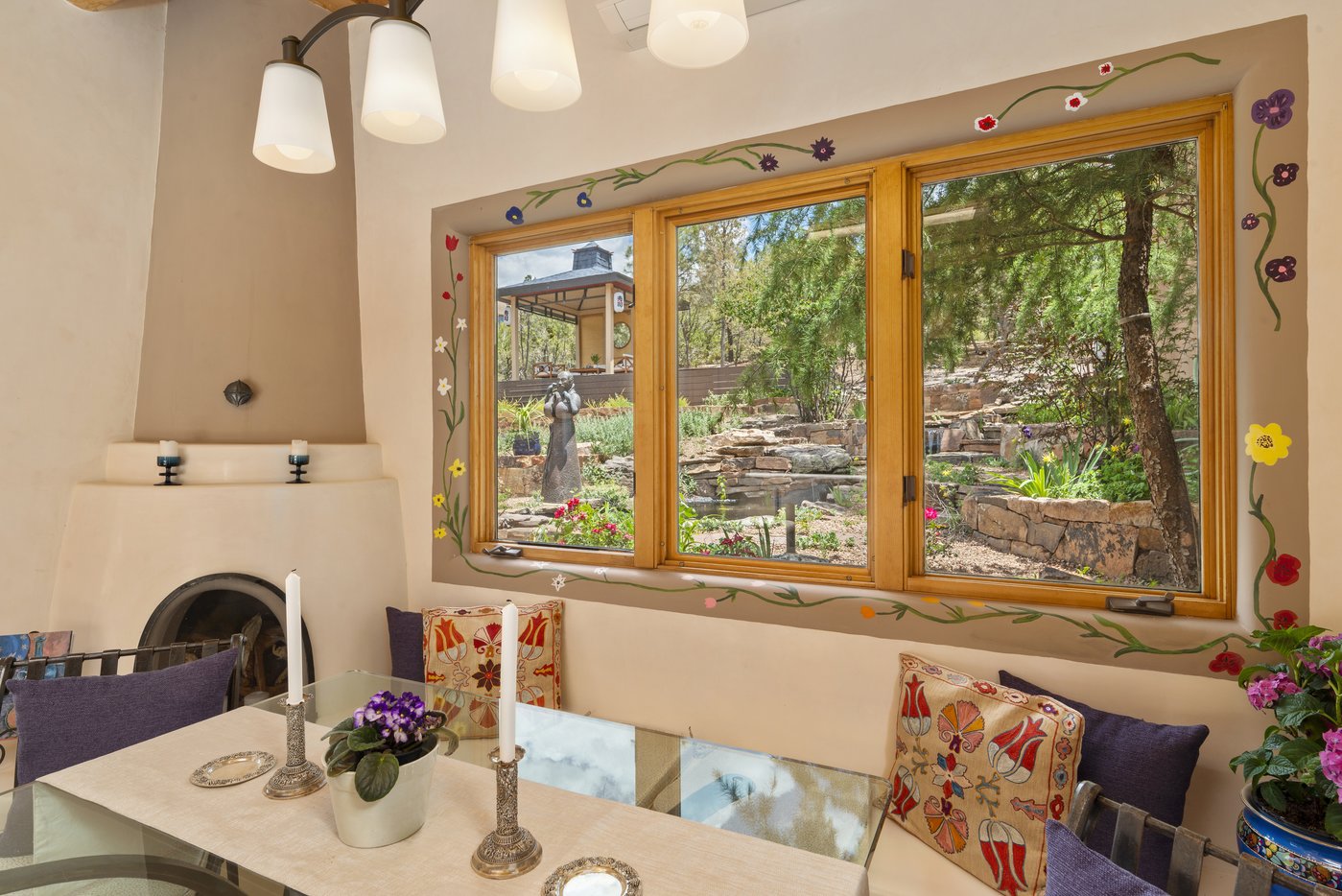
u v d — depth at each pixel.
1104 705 1.68
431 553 2.74
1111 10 1.69
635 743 1.54
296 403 2.67
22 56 2.19
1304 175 1.50
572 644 2.42
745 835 1.12
